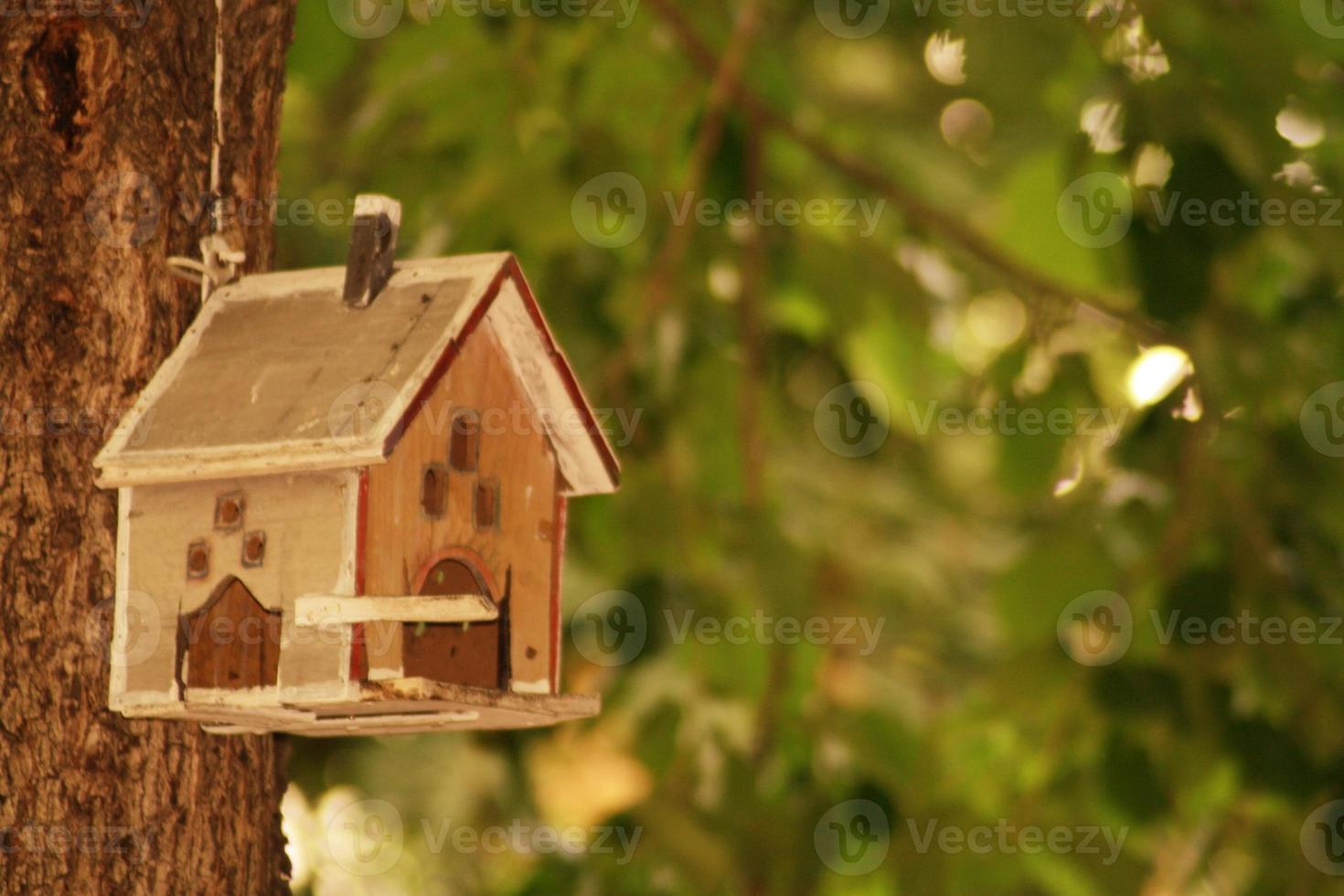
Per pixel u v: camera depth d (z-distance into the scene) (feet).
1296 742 42.24
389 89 49.03
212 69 27.99
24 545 25.34
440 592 28.07
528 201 48.42
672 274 49.88
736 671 45.21
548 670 28.96
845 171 49.37
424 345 26.08
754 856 44.42
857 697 53.52
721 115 49.01
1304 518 45.01
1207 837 44.39
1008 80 41.04
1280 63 42.24
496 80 49.26
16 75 26.14
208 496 25.98
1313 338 46.42
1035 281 47.78
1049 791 43.42
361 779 54.95
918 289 51.65
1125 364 50.06
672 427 48.37
